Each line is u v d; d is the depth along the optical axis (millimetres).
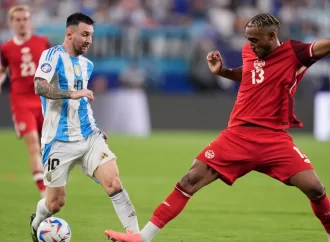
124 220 24391
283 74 23391
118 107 84188
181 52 90938
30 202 36469
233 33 96688
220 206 35781
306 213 33812
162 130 84938
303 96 86688
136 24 93250
